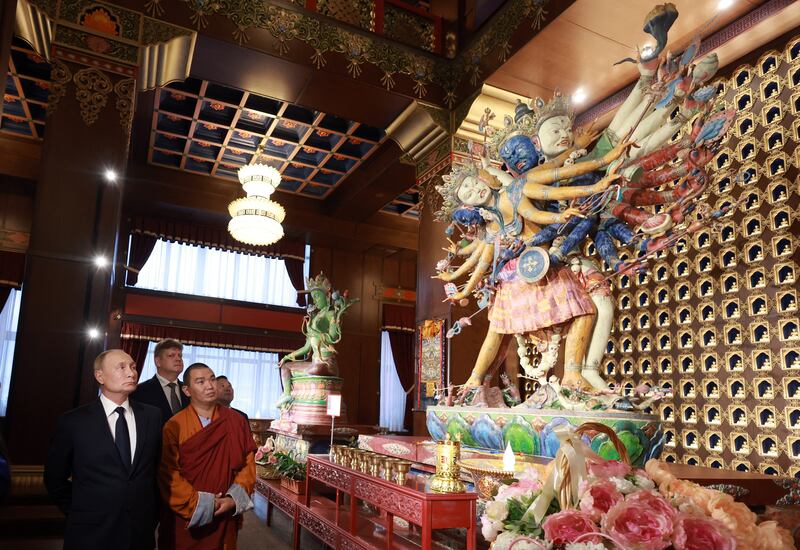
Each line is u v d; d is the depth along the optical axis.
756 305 5.36
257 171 8.77
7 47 2.49
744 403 5.34
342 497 5.90
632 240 4.10
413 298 14.37
